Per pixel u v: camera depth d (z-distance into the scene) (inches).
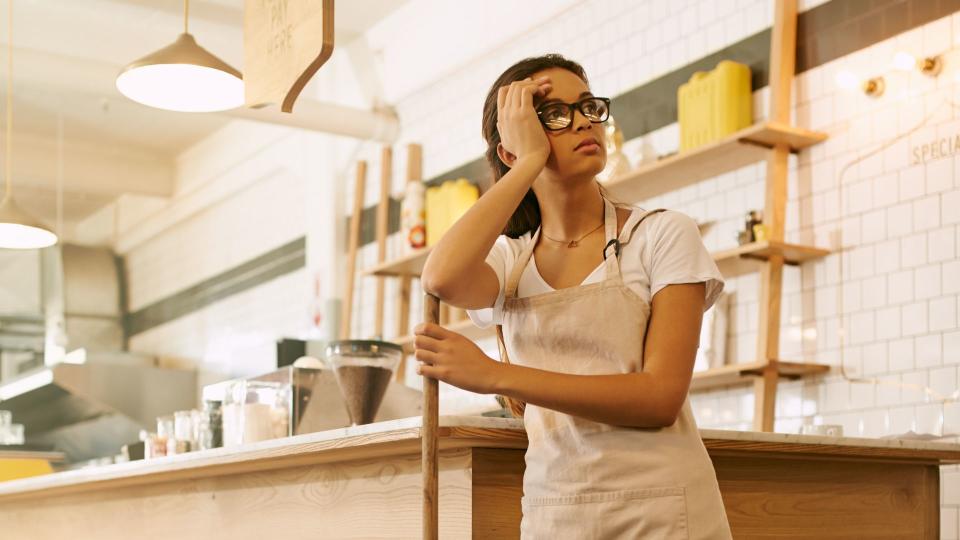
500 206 73.2
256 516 112.3
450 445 83.0
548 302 74.7
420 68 267.9
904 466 110.7
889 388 162.1
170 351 394.9
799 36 181.8
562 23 229.6
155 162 395.9
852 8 173.8
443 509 85.7
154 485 133.0
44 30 287.3
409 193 258.4
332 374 131.4
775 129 171.0
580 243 76.7
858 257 169.3
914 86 163.5
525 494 76.1
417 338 72.6
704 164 186.7
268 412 129.5
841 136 173.8
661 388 69.5
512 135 75.3
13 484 153.9
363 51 288.7
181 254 394.6
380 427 83.0
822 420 171.0
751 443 91.3
